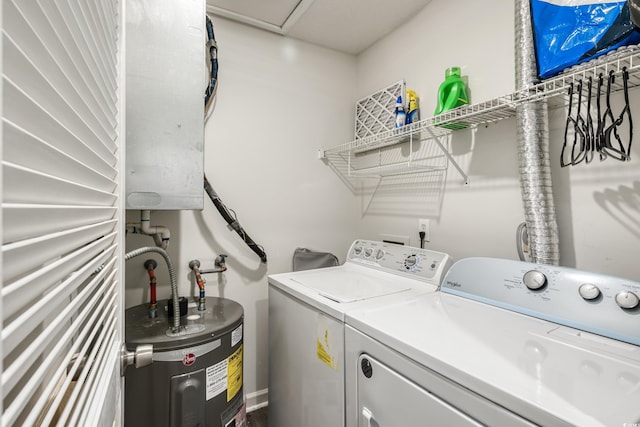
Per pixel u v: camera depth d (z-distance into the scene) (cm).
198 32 125
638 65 87
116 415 65
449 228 168
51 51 32
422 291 128
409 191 194
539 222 114
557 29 99
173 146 120
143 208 115
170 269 131
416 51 188
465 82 158
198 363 119
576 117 111
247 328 194
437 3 174
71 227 38
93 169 47
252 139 198
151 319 135
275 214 206
